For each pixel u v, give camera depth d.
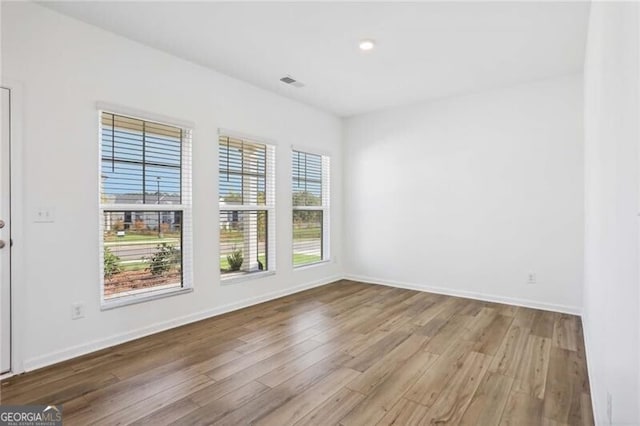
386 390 2.21
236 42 3.07
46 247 2.55
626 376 1.16
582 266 3.73
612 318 1.43
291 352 2.78
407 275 4.96
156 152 3.25
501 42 3.04
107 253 2.95
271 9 2.56
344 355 2.72
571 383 2.29
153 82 3.18
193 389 2.21
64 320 2.64
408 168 4.93
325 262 5.29
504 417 1.93
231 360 2.63
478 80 3.95
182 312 3.41
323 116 5.19
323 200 5.37
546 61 3.42
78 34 2.71
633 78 1.01
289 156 4.63
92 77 2.78
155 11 2.59
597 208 2.07
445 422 1.89
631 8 1.02
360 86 4.16
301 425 1.86
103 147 2.90
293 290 4.69
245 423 1.88
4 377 2.34
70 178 2.67
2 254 2.35
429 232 4.75
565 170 3.81
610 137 1.49
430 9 2.55
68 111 2.65
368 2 2.47
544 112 3.92
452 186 4.55
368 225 5.34
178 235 3.45
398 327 3.36
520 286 4.10
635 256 1.00
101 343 2.83
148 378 2.35
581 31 2.82
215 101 3.70
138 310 3.08
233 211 3.97
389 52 3.25
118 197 2.99
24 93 2.44
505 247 4.19
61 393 2.16
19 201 2.42
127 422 1.88
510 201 4.14
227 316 3.69
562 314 3.77
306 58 3.39
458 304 4.14
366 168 5.34
